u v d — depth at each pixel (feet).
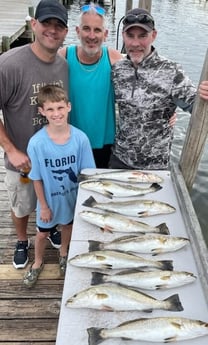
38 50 8.59
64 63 9.41
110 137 11.18
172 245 6.92
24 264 10.56
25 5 54.70
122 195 8.48
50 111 8.07
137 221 7.64
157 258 6.79
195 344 5.32
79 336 5.41
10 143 9.05
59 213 9.37
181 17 67.10
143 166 10.37
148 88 9.41
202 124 9.10
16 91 8.65
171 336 5.35
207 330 5.38
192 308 5.82
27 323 8.98
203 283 6.14
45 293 9.82
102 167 11.80
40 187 8.82
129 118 9.93
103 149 11.35
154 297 6.04
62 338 5.37
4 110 9.04
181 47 47.44
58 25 8.32
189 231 7.34
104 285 6.15
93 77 10.14
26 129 9.06
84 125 10.68
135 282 6.24
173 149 21.98
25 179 9.51
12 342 8.52
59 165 8.61
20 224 10.33
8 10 49.67
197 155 9.53
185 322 5.46
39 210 9.23
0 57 8.71
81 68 10.07
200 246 6.80
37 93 8.79
